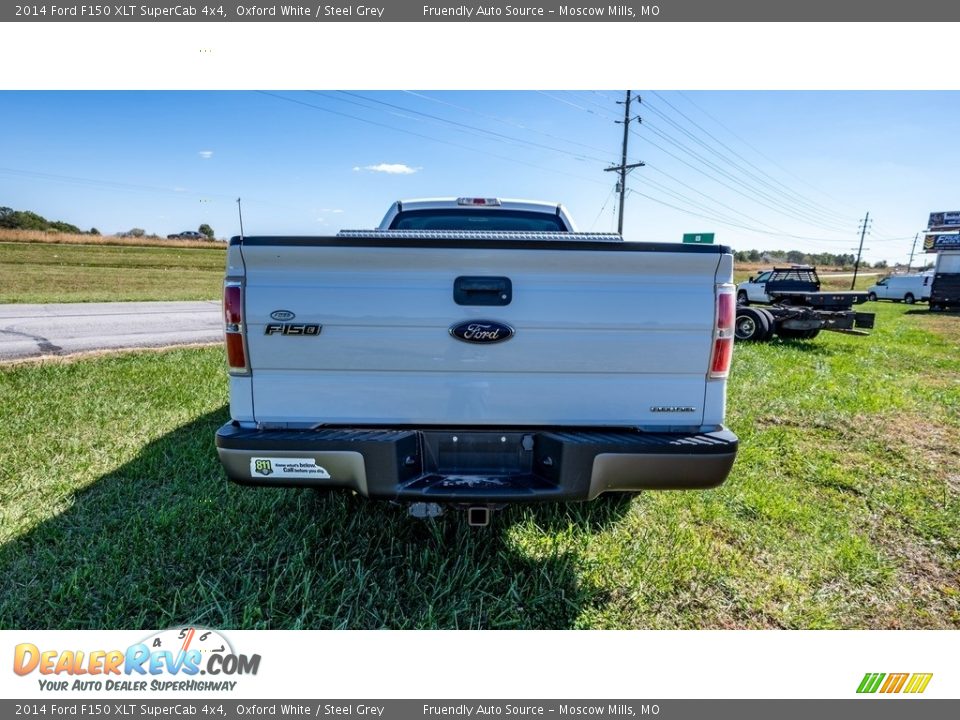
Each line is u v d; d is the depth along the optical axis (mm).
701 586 2662
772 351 9883
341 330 2352
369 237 2283
